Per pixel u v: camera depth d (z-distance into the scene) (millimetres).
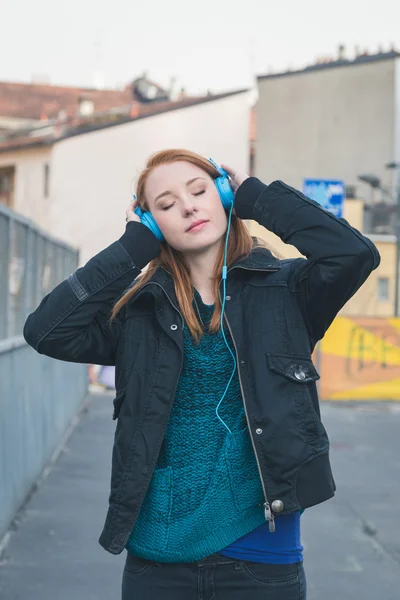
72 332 2320
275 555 2180
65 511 6434
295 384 2182
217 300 2268
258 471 2182
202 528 2170
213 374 2217
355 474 8094
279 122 35875
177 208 2279
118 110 39281
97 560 5152
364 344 14734
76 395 12531
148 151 32719
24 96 44188
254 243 2426
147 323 2268
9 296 6426
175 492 2184
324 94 35469
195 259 2328
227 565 2176
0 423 5668
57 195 33062
